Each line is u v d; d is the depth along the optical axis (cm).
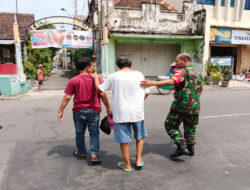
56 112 668
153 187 269
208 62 1469
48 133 474
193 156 357
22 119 591
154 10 1376
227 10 1502
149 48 1548
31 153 371
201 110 682
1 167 321
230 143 412
